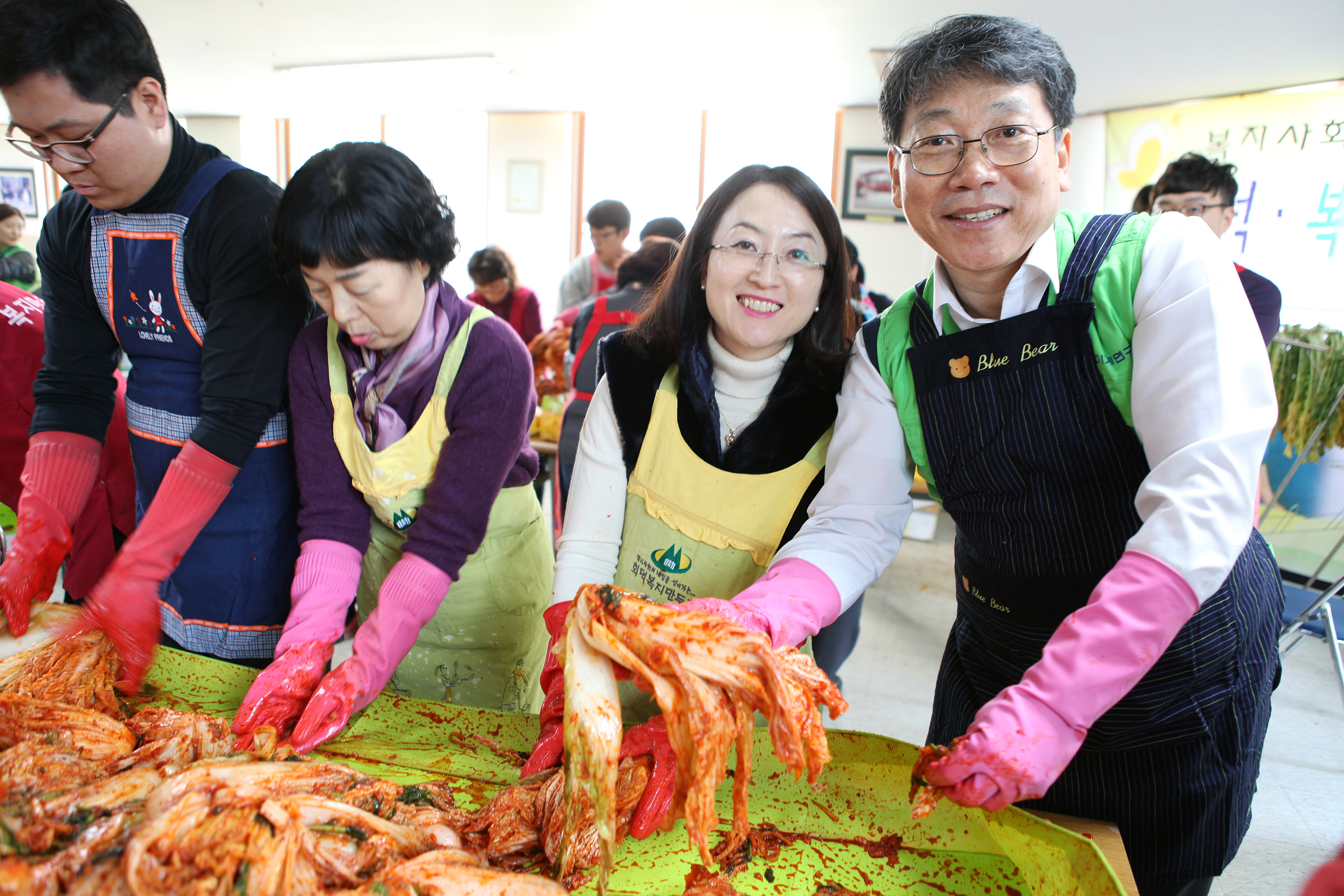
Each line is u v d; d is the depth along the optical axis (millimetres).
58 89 1117
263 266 1311
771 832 1016
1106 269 987
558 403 3713
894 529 1209
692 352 1324
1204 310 896
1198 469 837
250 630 1516
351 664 1212
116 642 1237
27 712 1071
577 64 5488
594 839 957
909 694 2912
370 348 1297
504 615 1650
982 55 933
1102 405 1011
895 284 6348
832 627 2393
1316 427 3494
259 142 8078
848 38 4562
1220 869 1129
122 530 1936
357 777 998
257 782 915
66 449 1494
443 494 1312
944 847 982
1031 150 955
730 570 1357
